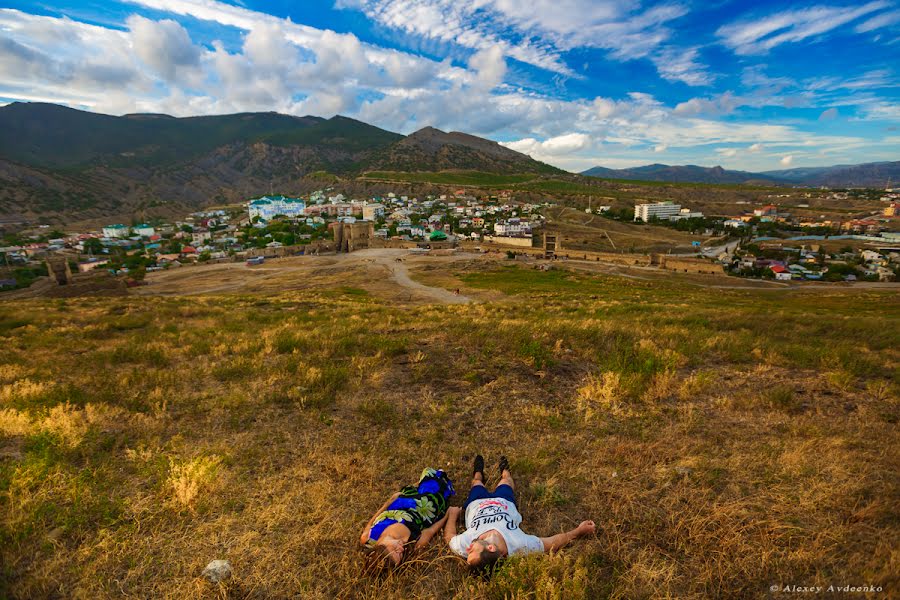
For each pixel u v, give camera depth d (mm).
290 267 77875
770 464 4246
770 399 5953
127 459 4574
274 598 2854
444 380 7086
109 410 5906
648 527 3436
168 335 12227
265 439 5062
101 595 2816
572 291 48031
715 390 6602
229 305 24031
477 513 3436
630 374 6824
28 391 6594
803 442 4699
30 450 4527
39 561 3076
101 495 3748
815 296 64188
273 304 25000
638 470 4246
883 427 5137
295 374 7465
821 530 3289
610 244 141875
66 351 10273
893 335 10766
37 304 22484
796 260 126125
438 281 60281
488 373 7391
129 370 8312
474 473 4105
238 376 7570
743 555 3104
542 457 4551
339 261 84375
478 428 5340
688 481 3992
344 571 3061
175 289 58938
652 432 5113
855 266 117875
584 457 4562
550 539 3297
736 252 133625
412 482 4191
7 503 3609
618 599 2777
